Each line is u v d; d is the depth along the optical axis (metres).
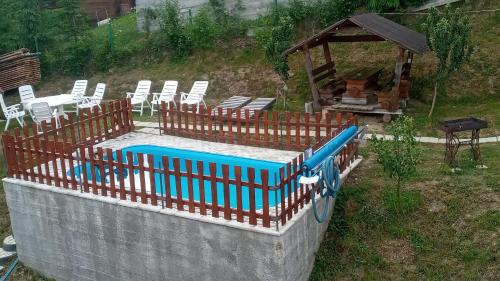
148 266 8.69
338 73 16.48
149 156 8.30
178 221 8.13
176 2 21.11
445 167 9.95
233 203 8.75
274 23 18.61
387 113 13.40
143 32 22.08
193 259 8.17
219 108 12.02
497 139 11.50
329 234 8.98
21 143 9.91
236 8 20.23
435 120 13.19
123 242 8.84
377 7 17.67
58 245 9.73
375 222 8.83
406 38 13.27
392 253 8.35
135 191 8.65
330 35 14.41
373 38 14.63
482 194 8.88
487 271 7.72
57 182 9.54
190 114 12.50
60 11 22.45
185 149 11.67
